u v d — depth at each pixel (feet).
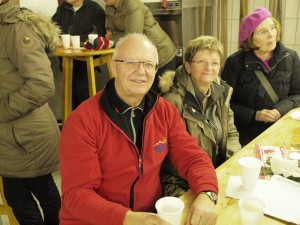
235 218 3.45
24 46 4.85
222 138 5.92
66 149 3.87
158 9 11.82
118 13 9.75
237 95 7.89
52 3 8.28
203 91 5.51
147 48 4.08
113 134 4.00
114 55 4.18
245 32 7.39
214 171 4.23
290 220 3.34
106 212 3.47
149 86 4.17
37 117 5.40
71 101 9.43
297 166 4.31
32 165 5.47
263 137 5.50
